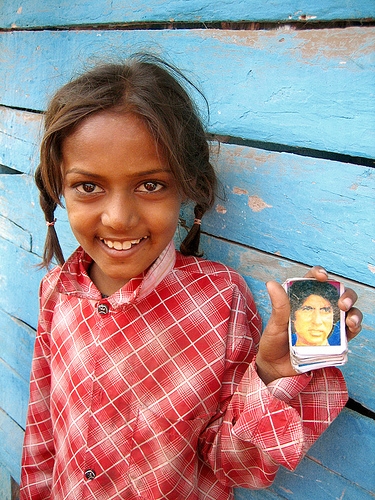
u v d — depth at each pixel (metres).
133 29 1.14
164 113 0.82
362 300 0.87
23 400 1.75
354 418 0.94
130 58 0.98
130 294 0.96
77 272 1.03
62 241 1.46
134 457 0.96
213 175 0.99
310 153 0.95
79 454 0.99
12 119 1.53
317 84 0.86
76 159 0.81
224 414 0.94
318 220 0.91
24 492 1.23
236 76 0.97
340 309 0.73
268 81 0.93
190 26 1.04
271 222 0.98
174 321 0.96
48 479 1.23
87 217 0.84
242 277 1.02
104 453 0.97
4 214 1.66
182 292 0.97
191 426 0.94
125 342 0.97
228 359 0.94
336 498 0.99
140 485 0.96
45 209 1.08
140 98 0.79
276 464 0.84
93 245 0.88
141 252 0.87
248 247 1.03
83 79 0.87
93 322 1.01
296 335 0.75
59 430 1.07
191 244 1.05
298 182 0.92
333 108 0.85
